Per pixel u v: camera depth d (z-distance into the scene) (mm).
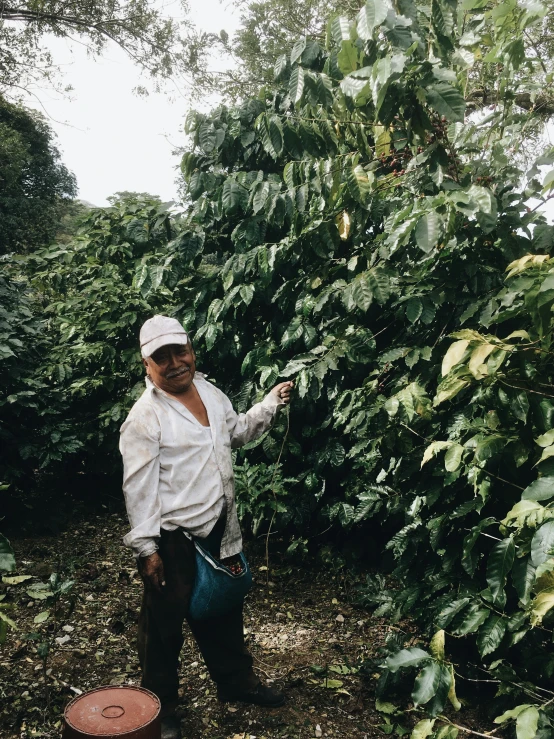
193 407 2283
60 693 2602
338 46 2469
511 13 2383
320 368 3174
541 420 2094
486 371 2008
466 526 2602
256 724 2484
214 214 4156
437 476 2584
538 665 2283
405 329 3035
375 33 2355
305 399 3758
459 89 2654
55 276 5652
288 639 3180
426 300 2668
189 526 2188
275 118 3127
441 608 2457
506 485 2385
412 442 2699
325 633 3250
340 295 3408
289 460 4117
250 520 4250
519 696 2344
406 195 2734
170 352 2201
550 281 1844
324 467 4008
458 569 2678
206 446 2230
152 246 5359
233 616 2430
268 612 3471
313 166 3143
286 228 4137
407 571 2963
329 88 2756
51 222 30938
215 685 2721
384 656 2789
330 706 2617
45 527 4535
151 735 1777
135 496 2133
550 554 1742
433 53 2580
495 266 2682
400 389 2826
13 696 2562
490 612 2262
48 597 2656
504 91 2691
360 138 2725
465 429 2414
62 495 5090
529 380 2141
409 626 3312
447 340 2672
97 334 5254
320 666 2893
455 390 2172
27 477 4738
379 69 2146
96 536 4496
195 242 4238
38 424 4742
